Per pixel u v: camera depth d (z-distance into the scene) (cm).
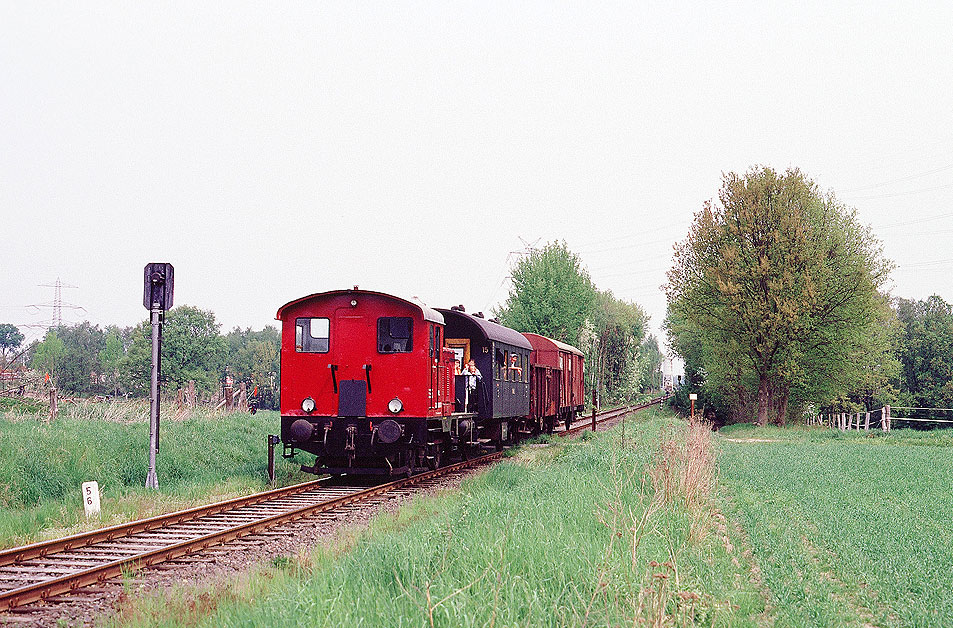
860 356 4803
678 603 695
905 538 1048
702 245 4509
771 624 711
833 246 4356
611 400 8412
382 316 1819
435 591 696
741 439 3644
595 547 870
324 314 1841
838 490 1544
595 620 644
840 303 4209
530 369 2989
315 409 1820
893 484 1673
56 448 1675
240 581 848
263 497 1529
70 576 856
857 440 3484
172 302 1655
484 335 2255
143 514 1323
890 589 796
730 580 820
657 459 1490
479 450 2558
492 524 1009
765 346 4359
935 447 2991
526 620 639
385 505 1482
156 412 1639
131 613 737
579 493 1291
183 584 851
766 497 1448
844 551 955
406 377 1802
